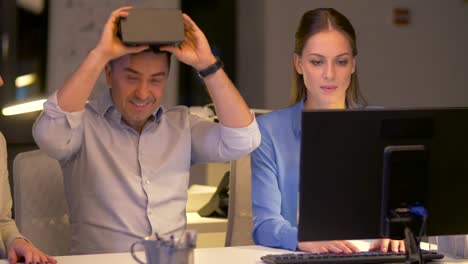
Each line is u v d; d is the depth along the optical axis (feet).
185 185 9.37
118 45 8.52
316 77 9.33
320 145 7.22
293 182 9.35
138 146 9.17
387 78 21.03
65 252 10.01
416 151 7.33
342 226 7.40
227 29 19.70
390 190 7.32
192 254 6.82
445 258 8.61
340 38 9.29
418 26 21.20
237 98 9.13
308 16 9.45
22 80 17.69
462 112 7.44
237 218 10.93
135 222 9.05
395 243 8.59
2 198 8.59
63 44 17.95
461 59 21.75
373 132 7.28
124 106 8.83
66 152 8.96
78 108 8.71
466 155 7.52
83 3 18.01
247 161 10.99
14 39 17.57
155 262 6.79
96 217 9.06
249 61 19.90
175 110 9.55
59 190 10.00
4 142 8.80
